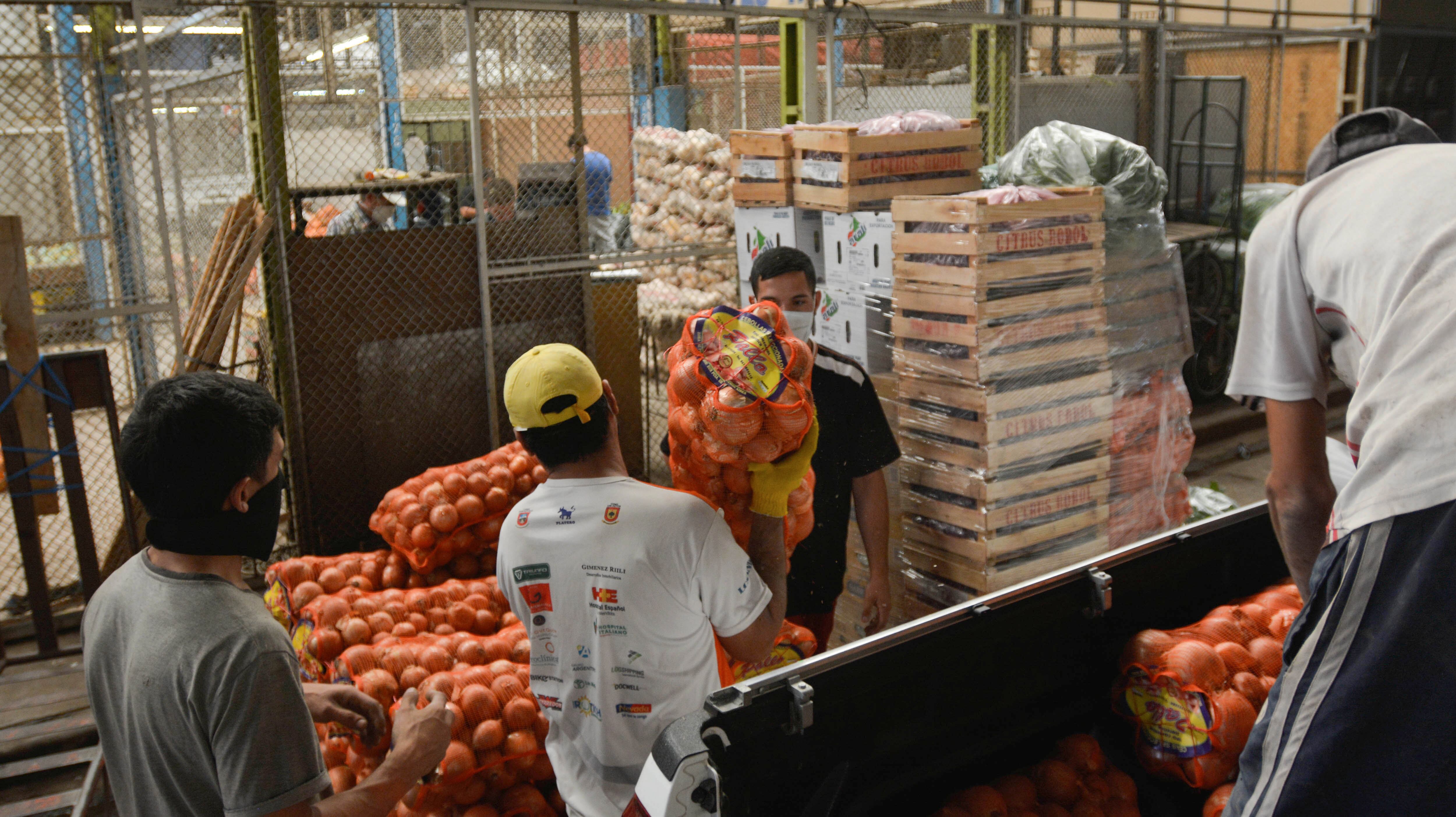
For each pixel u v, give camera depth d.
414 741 1.80
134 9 4.43
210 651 1.45
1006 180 5.34
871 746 1.80
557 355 1.84
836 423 3.10
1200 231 7.28
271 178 4.96
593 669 1.87
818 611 3.19
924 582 4.12
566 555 1.84
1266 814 1.47
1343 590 1.44
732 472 1.92
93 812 3.31
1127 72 8.26
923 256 3.93
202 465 1.47
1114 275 4.24
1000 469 3.84
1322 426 1.81
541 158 5.79
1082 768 2.07
